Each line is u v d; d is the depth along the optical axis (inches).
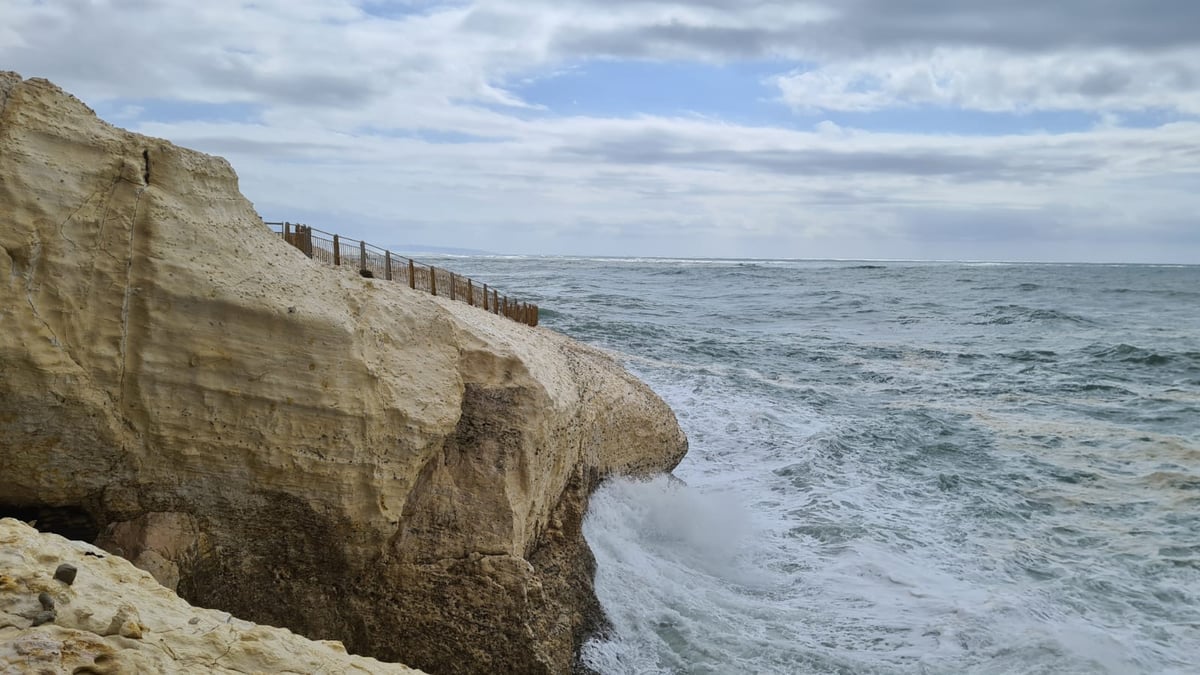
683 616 526.6
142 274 363.9
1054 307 2506.2
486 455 454.0
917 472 832.9
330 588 414.3
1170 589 600.7
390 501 411.5
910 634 522.9
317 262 434.6
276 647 290.5
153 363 364.8
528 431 466.3
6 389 341.7
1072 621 547.2
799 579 597.3
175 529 381.4
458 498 443.5
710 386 1071.0
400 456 412.8
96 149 362.6
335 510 397.4
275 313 381.4
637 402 701.3
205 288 371.2
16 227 342.6
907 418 1021.8
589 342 1314.0
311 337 388.5
